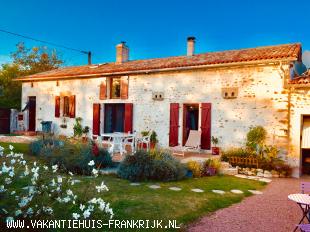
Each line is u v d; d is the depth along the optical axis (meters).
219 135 11.31
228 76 11.16
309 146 9.85
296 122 9.78
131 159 8.12
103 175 8.23
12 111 19.19
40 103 17.67
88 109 15.41
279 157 10.02
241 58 10.71
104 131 14.98
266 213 5.71
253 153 10.20
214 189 7.35
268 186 8.23
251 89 10.63
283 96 10.00
